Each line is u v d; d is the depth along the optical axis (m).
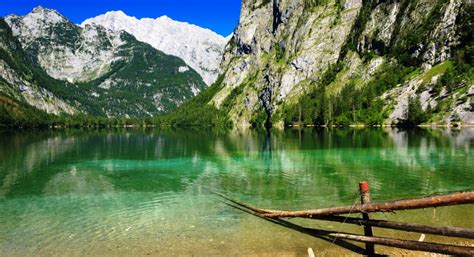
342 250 18.55
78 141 106.06
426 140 84.19
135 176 40.97
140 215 25.20
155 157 59.59
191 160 55.09
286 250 18.72
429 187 32.44
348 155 57.47
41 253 18.81
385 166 44.94
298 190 32.38
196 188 34.03
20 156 62.16
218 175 41.06
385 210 15.78
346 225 21.92
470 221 21.81
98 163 52.47
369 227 17.41
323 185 34.28
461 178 36.28
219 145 85.81
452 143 74.31
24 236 21.19
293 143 85.69
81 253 18.75
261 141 97.75
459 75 193.38
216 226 22.52
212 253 18.56
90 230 22.12
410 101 187.62
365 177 37.69
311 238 20.09
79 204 28.34
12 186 35.47
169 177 40.09
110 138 125.50
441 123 174.75
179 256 18.28
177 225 22.86
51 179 39.25
